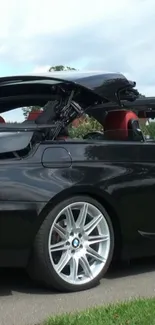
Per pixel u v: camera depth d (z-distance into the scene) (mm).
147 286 4945
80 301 4449
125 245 5047
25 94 5512
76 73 5270
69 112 5023
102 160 4883
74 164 4688
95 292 4723
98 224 4879
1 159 4449
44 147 4617
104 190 4785
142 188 5082
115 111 5574
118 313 3918
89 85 4973
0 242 4297
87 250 4824
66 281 4656
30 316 4094
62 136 4969
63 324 3729
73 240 4727
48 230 4477
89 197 4766
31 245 4441
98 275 4871
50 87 5168
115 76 5195
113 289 4824
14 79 5305
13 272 5441
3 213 4246
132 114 5598
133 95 5422
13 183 4328
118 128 5453
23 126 4781
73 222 4715
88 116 5484
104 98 5055
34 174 4449
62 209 4562
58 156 4637
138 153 5180
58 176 4539
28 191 4367
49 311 4199
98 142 4953
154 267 5691
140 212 5086
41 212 4402
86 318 3811
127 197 4961
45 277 4574
